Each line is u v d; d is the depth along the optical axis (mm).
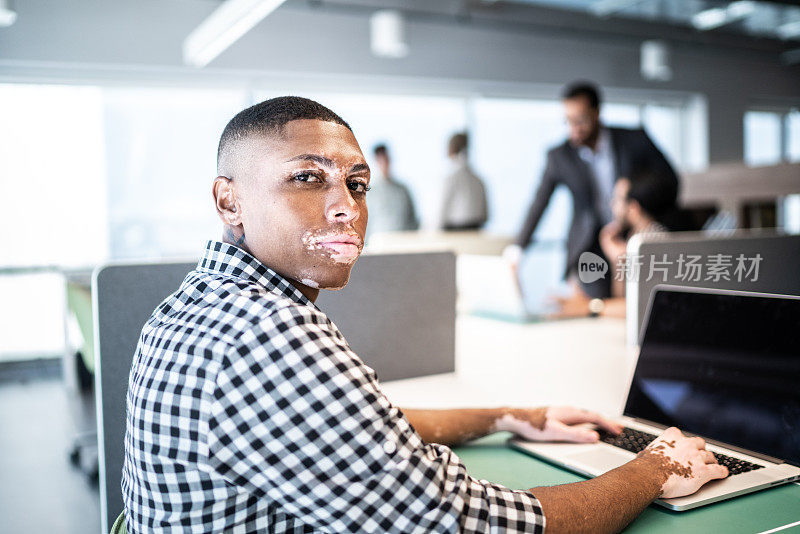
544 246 6570
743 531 824
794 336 1007
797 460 977
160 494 685
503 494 729
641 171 2795
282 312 676
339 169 759
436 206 6238
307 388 648
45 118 4812
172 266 1304
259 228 764
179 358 676
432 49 5914
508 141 6523
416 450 695
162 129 5180
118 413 1278
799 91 7957
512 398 1419
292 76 5457
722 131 7500
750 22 6523
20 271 4805
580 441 1118
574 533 747
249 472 652
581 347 1902
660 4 5859
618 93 6941
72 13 4660
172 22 4961
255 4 3311
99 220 5043
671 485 879
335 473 652
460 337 2086
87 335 2631
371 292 1579
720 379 1101
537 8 6160
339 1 5445
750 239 1490
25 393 4203
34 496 2637
